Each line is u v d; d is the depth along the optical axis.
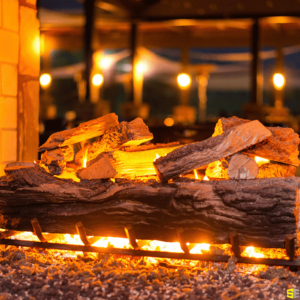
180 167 2.88
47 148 3.36
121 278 2.69
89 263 3.06
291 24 14.09
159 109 28.23
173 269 2.93
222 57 18.86
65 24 14.66
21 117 4.39
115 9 13.67
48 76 11.16
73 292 2.52
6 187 3.20
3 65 4.15
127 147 3.43
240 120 3.18
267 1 12.73
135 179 3.20
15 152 4.33
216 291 2.51
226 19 13.16
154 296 2.44
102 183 3.11
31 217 3.16
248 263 2.79
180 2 13.51
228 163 2.92
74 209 3.08
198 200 2.81
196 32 15.70
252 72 13.26
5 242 3.17
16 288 2.57
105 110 12.37
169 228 2.91
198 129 7.68
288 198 2.67
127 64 21.98
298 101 26.94
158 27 15.01
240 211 2.75
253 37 13.21
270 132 2.88
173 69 17.98
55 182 3.14
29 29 4.48
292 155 3.02
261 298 2.42
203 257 2.85
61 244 3.10
